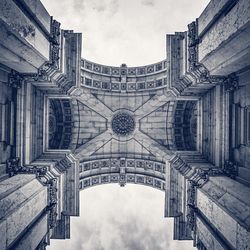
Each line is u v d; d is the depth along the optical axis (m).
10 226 10.35
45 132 21.06
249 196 11.69
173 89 20.56
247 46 11.02
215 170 15.79
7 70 14.43
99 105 25.62
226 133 15.67
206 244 13.00
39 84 17.94
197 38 15.10
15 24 10.75
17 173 15.58
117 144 26.78
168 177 21.97
